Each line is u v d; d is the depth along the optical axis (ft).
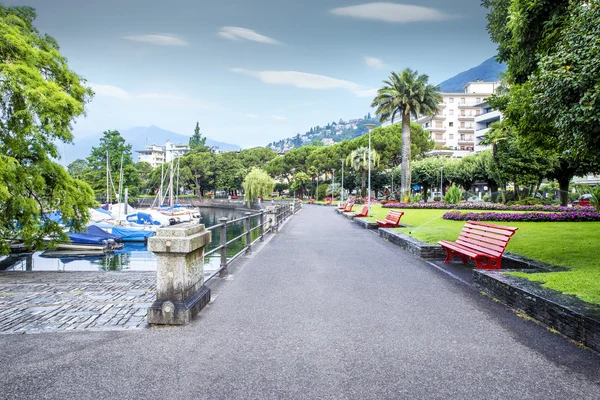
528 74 32.12
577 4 21.66
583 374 11.53
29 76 40.42
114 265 70.95
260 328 15.48
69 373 11.54
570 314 14.32
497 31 39.91
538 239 38.11
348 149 232.32
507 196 120.67
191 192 388.98
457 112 319.47
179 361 12.39
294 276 25.61
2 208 42.57
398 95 126.82
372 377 11.32
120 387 10.69
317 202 237.45
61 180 47.50
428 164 177.37
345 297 20.26
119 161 214.07
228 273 26.61
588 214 58.23
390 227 53.93
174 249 15.81
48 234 49.67
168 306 15.84
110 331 15.19
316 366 12.05
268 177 230.89
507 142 106.63
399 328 15.51
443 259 32.55
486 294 20.86
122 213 148.77
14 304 19.57
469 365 12.14
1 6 45.57
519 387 10.75
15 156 43.32
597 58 17.58
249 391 10.50
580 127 18.90
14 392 10.39
